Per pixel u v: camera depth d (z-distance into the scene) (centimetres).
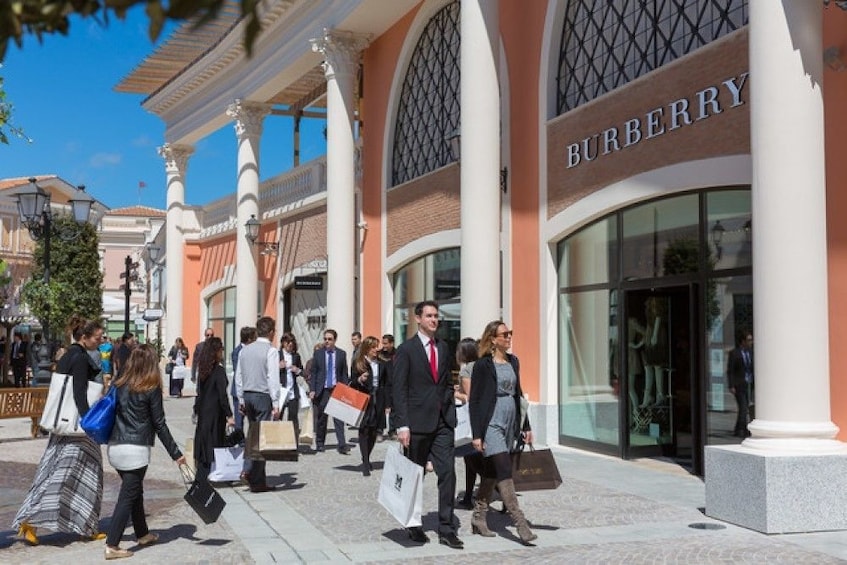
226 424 984
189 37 2534
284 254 2609
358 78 2225
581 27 1385
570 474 1113
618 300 1273
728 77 1046
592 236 1342
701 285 1113
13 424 1964
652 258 1208
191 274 3322
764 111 812
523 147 1489
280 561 681
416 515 721
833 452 779
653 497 945
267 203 2714
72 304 3962
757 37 821
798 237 797
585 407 1354
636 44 1259
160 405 699
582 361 1362
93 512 739
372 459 1294
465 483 996
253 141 2573
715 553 689
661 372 1241
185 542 750
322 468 1202
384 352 1170
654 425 1251
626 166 1228
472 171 1388
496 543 734
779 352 798
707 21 1122
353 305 1973
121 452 690
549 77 1424
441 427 738
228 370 3075
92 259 4156
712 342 1099
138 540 737
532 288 1459
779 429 788
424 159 1906
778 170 802
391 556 694
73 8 185
